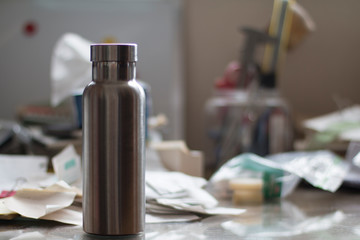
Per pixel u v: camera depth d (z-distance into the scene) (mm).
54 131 1269
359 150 1187
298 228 796
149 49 1909
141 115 671
